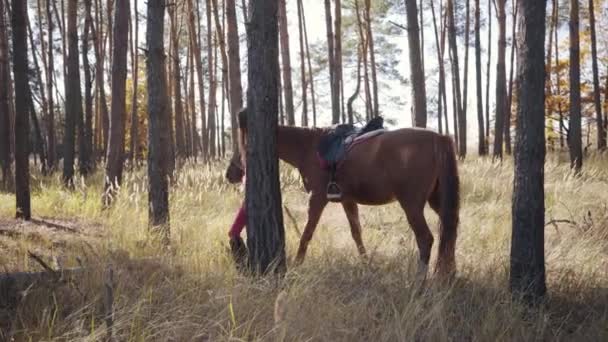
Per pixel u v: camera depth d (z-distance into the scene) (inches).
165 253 240.8
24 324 150.5
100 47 923.4
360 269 222.8
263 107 205.2
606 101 1037.8
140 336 148.9
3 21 623.8
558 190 410.9
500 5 735.7
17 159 310.5
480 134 875.4
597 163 601.0
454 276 209.2
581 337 173.8
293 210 405.7
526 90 186.7
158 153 273.4
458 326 177.8
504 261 229.9
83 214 344.5
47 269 183.8
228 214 357.1
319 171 248.2
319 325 163.2
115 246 248.8
